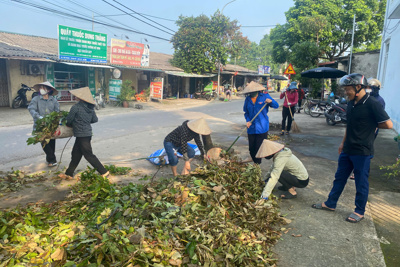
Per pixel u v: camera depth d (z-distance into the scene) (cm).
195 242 264
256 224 327
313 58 2228
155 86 2009
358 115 341
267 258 280
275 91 4362
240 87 3575
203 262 258
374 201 421
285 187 425
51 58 1432
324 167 575
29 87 1427
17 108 1402
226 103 2180
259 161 547
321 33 2572
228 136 878
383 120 329
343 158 372
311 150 713
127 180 496
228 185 388
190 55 2389
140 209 314
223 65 2634
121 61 1803
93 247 239
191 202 329
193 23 2383
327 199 416
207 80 2762
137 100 1984
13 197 421
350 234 331
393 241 321
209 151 490
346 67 2094
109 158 627
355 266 276
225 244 278
